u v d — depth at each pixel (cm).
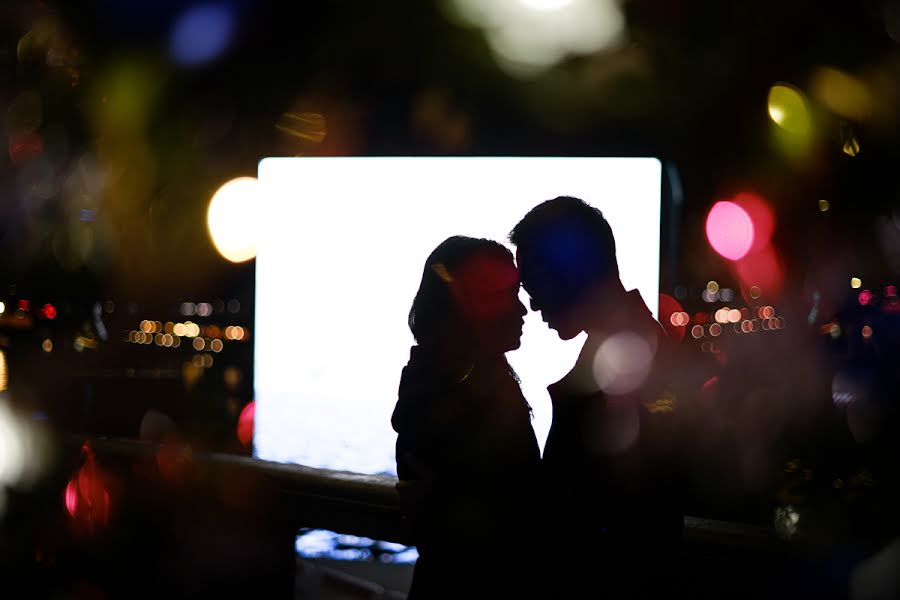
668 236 455
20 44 751
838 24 538
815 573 297
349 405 510
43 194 797
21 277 804
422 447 261
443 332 268
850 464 358
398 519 378
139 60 822
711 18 666
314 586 587
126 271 815
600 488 234
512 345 275
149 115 816
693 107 698
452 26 840
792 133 493
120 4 788
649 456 234
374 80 920
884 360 442
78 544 516
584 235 251
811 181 530
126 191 813
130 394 664
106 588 493
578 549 237
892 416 398
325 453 1200
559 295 253
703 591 313
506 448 259
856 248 522
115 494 501
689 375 253
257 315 516
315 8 901
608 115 750
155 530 476
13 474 570
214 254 794
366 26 898
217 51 881
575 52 747
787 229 534
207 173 775
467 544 255
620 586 232
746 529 312
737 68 667
